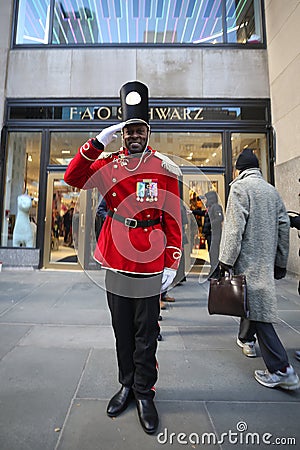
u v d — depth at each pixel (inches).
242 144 260.1
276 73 247.6
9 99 264.8
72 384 72.5
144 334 61.4
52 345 95.3
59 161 261.9
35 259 251.8
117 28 273.3
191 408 64.2
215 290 76.4
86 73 263.3
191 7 272.1
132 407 64.0
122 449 52.4
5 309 134.1
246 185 77.4
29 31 276.2
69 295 161.2
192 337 105.3
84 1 273.7
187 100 260.5
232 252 73.6
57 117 262.7
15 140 267.3
